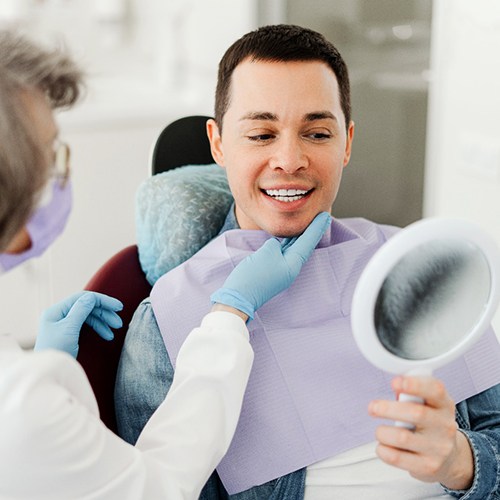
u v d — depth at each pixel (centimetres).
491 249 75
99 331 114
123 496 79
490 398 113
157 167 147
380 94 299
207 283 110
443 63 271
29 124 72
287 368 106
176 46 339
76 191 280
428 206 291
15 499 76
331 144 110
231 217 122
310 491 102
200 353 93
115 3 333
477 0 250
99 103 296
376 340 76
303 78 106
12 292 272
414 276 74
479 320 79
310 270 111
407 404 79
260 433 103
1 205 71
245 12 303
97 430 78
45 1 322
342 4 295
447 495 104
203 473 87
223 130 113
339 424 104
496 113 249
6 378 74
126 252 130
